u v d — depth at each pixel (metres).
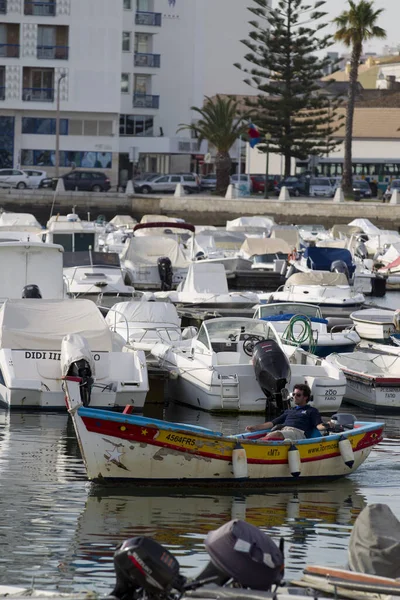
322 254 113.12
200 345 59.59
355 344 71.25
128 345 62.78
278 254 121.12
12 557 31.61
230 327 60.00
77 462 44.25
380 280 116.94
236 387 55.91
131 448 39.25
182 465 39.88
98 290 91.62
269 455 40.81
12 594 23.52
